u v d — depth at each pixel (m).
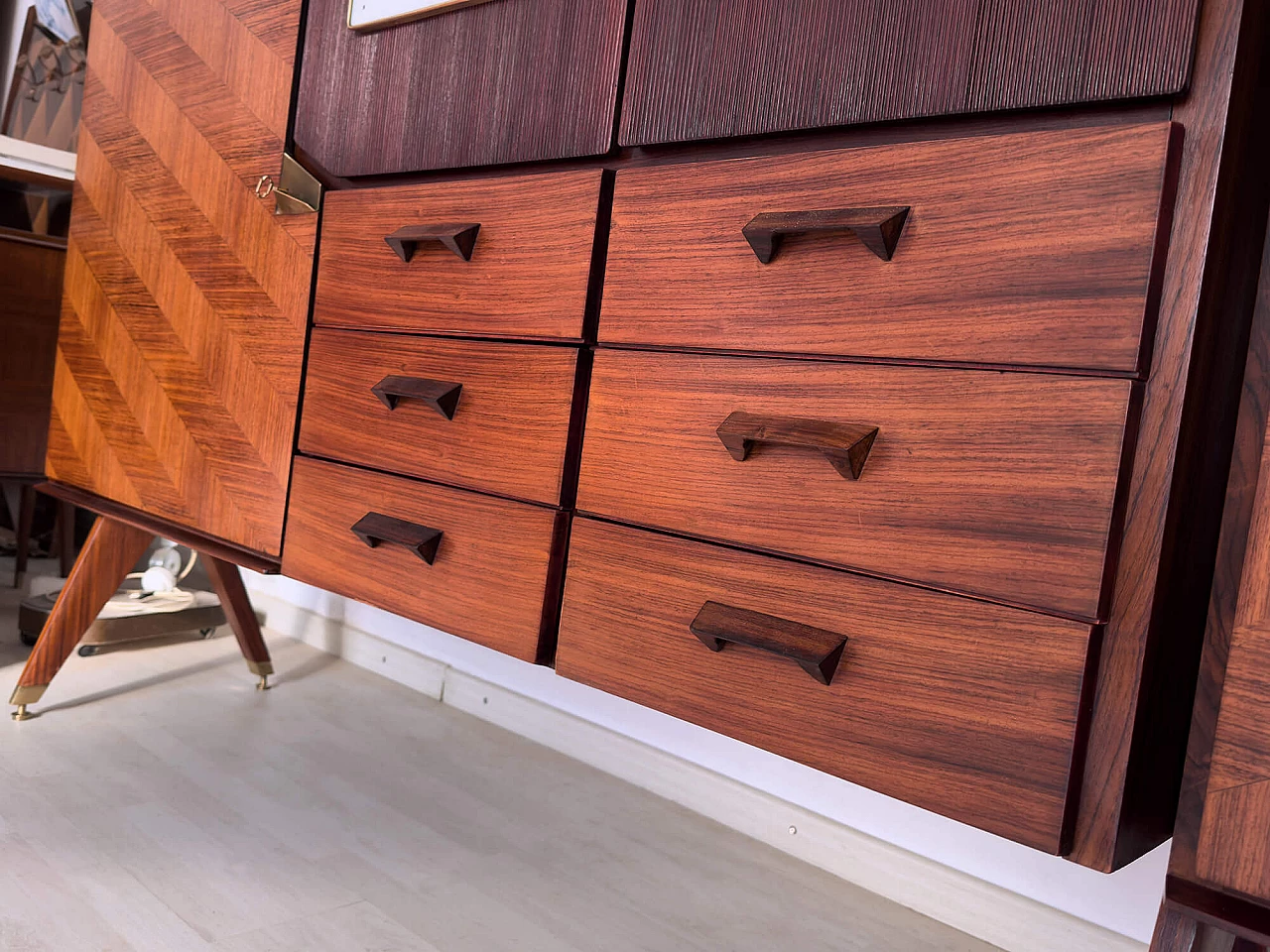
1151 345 0.57
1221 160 0.55
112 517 1.31
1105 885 1.08
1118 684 0.57
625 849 1.27
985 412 0.61
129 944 0.93
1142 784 0.60
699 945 1.05
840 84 0.70
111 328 1.34
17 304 1.89
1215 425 0.61
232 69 1.16
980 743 0.61
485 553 0.88
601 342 0.81
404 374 0.96
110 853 1.09
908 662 0.64
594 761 1.54
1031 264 0.60
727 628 0.71
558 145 0.88
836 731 0.67
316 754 1.46
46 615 1.75
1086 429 0.58
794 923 1.13
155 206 1.27
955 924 1.17
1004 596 0.60
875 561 0.66
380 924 1.02
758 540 0.71
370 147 1.03
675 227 0.77
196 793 1.27
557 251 0.84
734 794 1.38
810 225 0.67
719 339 0.74
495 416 0.88
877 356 0.66
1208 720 0.58
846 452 0.64
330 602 2.02
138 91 1.31
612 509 0.80
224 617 1.96
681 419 0.76
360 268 1.02
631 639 0.78
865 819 1.27
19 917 0.94
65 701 1.55
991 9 0.64
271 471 1.11
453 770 1.46
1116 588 0.58
